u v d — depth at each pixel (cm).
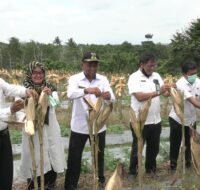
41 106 373
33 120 353
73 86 552
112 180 262
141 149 405
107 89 575
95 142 404
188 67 646
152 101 632
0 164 500
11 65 4181
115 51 4469
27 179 578
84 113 568
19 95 479
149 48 4403
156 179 655
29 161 564
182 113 532
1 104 473
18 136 1007
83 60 557
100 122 398
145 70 626
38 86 534
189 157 694
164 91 554
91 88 518
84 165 699
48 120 561
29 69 537
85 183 656
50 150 567
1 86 473
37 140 552
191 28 3584
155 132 648
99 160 595
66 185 597
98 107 396
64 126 1165
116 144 982
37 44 4734
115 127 1105
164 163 763
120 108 1267
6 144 496
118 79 1334
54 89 561
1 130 484
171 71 3453
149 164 674
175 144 691
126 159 754
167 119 1267
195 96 660
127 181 641
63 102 1593
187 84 652
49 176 596
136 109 629
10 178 506
